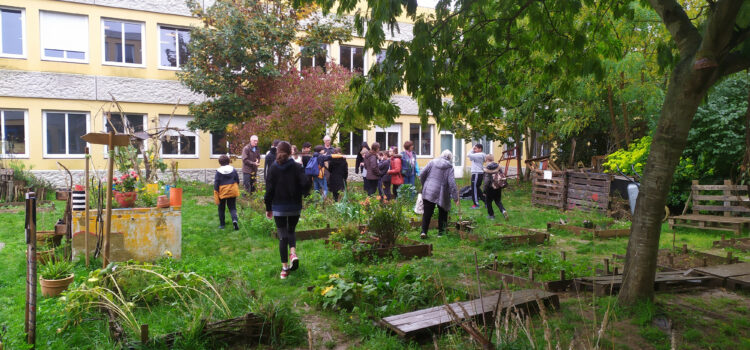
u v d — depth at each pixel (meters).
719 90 11.64
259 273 6.57
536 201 15.14
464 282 6.24
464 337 4.16
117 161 9.39
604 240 9.53
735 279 5.80
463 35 6.54
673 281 5.68
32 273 4.08
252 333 4.27
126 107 18.91
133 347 3.91
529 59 7.38
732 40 4.42
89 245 6.89
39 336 4.26
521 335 4.07
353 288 5.10
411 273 5.74
